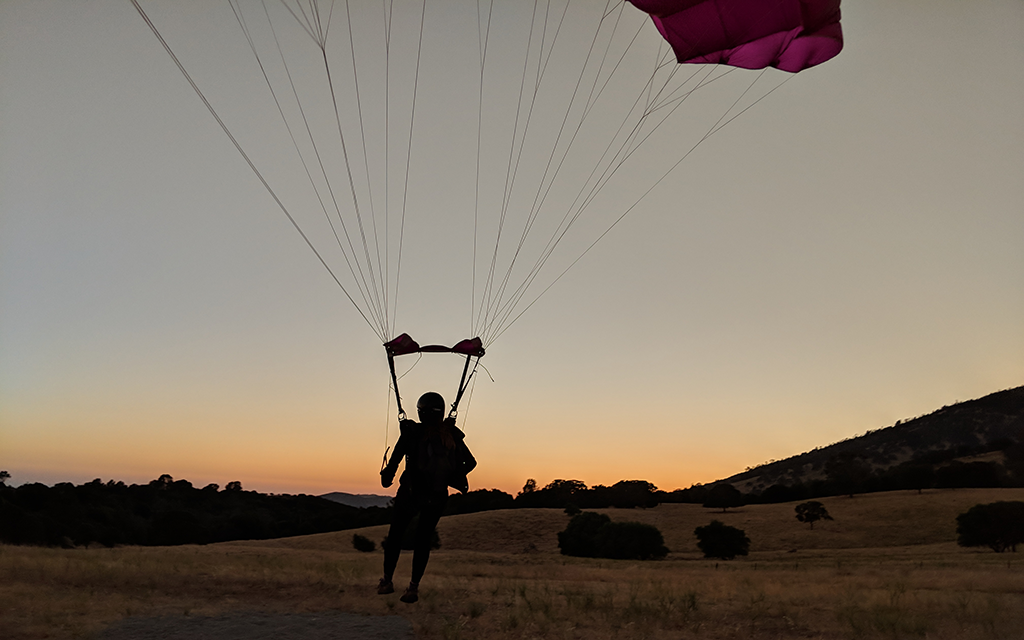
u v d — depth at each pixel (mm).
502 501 117812
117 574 9812
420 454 7934
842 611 8109
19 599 7738
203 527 86312
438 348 8156
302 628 6801
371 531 91250
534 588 10438
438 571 21703
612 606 8469
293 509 121438
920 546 82125
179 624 6859
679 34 8422
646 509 118625
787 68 8508
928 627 7336
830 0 7543
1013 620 7828
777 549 89312
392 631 6738
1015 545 67938
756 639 6879
